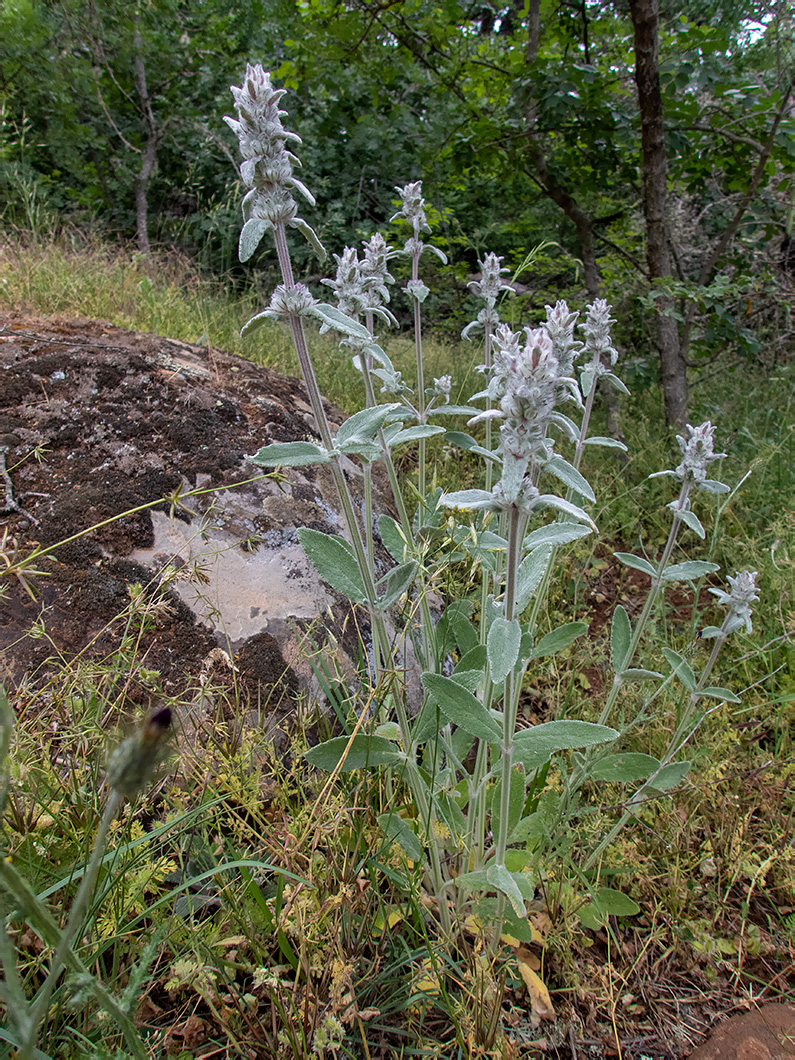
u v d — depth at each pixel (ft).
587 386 6.98
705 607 10.87
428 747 6.07
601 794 7.04
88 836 4.43
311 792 5.93
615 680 6.80
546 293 18.79
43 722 5.24
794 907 6.37
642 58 14.84
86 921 4.07
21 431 8.13
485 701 6.13
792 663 8.65
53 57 25.07
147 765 2.25
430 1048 4.53
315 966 4.32
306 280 25.68
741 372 19.71
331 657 6.84
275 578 7.73
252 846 5.42
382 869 4.93
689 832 6.55
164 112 29.09
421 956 4.97
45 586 6.84
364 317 7.30
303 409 10.98
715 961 5.77
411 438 6.24
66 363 9.12
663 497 13.30
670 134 16.81
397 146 26.07
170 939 4.42
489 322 7.92
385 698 5.93
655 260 16.21
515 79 17.72
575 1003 5.46
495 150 18.66
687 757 7.32
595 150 17.74
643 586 11.77
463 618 6.75
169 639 6.78
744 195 17.88
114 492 7.81
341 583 4.96
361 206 30.81
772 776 7.02
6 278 12.16
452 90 20.04
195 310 15.12
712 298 15.23
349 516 4.76
